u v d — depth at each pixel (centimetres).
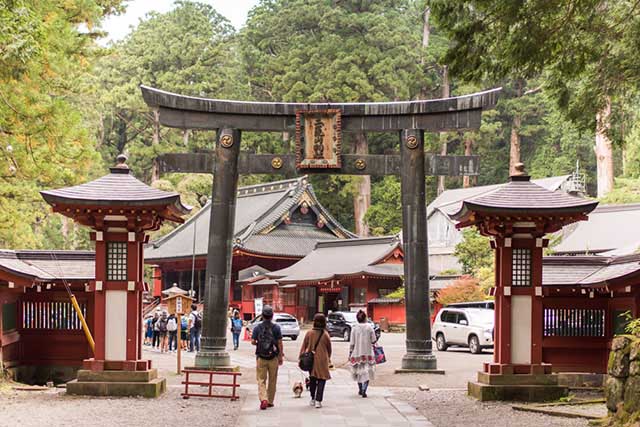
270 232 6638
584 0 1484
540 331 1811
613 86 1652
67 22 3284
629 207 6122
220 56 9038
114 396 1775
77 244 8038
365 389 1850
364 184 8288
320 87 7681
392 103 2431
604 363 1950
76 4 3488
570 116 1711
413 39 8112
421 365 2350
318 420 1495
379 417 1536
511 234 1820
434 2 1560
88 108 8112
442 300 4784
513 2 1470
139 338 1861
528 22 1497
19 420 1442
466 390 1981
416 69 8019
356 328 1862
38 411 1555
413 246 2394
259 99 9288
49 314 2094
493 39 1548
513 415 1552
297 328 4509
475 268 5338
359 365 1845
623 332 1864
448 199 7512
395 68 7981
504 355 1803
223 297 2369
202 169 2433
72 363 2084
